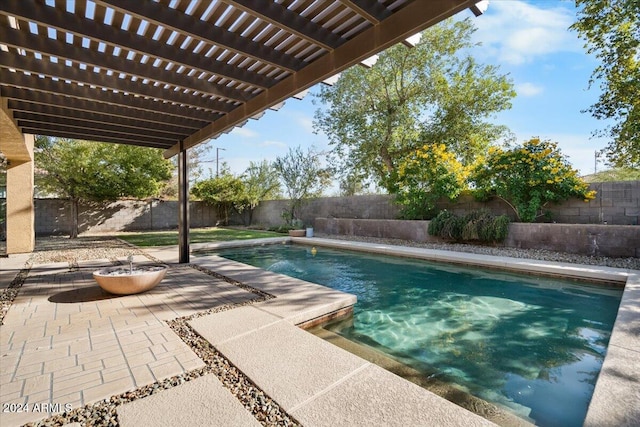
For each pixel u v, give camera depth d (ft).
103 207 47.55
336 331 12.41
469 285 18.76
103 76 13.46
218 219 59.82
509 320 13.37
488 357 10.21
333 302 13.10
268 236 41.09
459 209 31.83
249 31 10.50
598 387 6.75
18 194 27.53
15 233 27.43
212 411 6.12
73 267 20.98
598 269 17.89
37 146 36.35
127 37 10.32
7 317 11.42
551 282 18.30
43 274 18.80
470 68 39.32
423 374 9.18
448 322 13.29
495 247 26.68
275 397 6.57
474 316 13.93
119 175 40.45
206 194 55.98
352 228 38.96
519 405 7.67
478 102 38.27
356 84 41.96
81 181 38.01
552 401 7.81
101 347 9.02
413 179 33.27
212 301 13.35
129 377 7.45
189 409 6.19
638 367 7.53
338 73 11.44
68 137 22.77
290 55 11.91
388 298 16.66
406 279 20.59
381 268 23.82
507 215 28.35
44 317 11.43
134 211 50.29
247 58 12.30
